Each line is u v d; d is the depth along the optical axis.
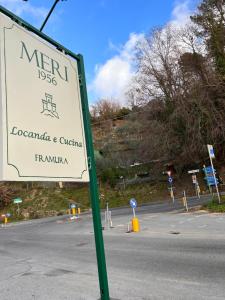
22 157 3.89
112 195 52.88
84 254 13.38
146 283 7.94
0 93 3.80
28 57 4.22
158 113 48.34
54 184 64.31
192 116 42.44
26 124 4.02
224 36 43.31
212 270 8.51
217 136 41.91
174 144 46.59
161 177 51.53
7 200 62.53
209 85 41.75
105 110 84.38
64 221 35.41
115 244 14.34
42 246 17.34
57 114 4.49
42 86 4.34
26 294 8.15
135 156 57.72
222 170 43.25
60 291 8.06
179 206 28.55
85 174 4.74
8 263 13.22
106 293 4.60
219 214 19.16
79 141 4.77
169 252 11.34
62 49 4.80
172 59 46.41
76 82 4.97
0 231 32.62
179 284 7.60
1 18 3.96
